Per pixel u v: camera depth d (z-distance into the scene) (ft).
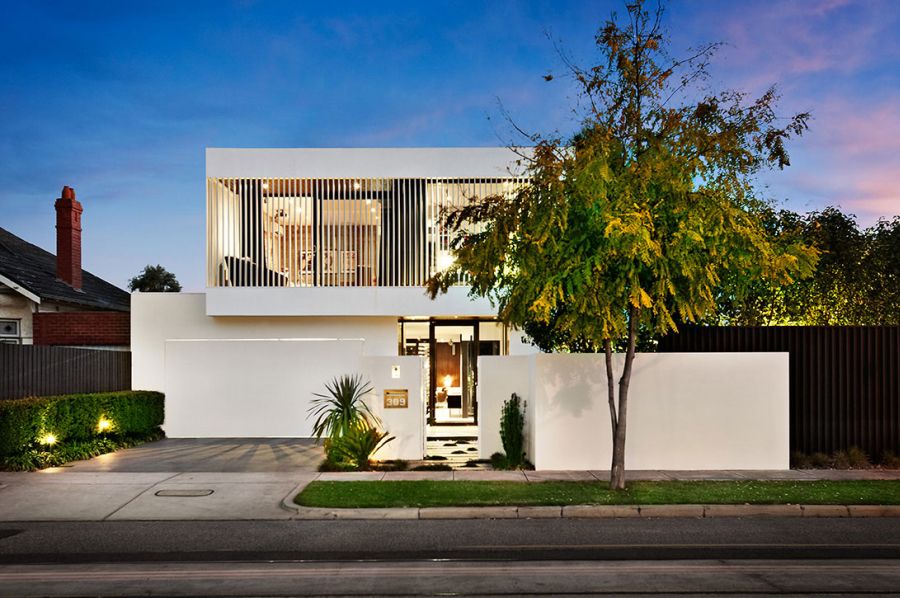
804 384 41.09
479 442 42.88
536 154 32.55
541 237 30.07
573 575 20.75
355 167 55.42
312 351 52.75
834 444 40.88
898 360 41.37
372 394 42.47
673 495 31.19
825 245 48.42
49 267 74.54
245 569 21.50
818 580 20.17
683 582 20.03
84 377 48.96
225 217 55.31
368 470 38.42
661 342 42.75
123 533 26.18
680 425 38.93
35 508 29.84
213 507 30.07
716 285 32.04
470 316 59.11
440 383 62.08
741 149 30.68
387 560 22.54
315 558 22.80
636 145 32.24
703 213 29.76
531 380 40.14
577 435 38.58
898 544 24.53
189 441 50.26
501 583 19.99
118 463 40.50
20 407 38.19
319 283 55.26
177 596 18.93
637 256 29.76
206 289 54.54
